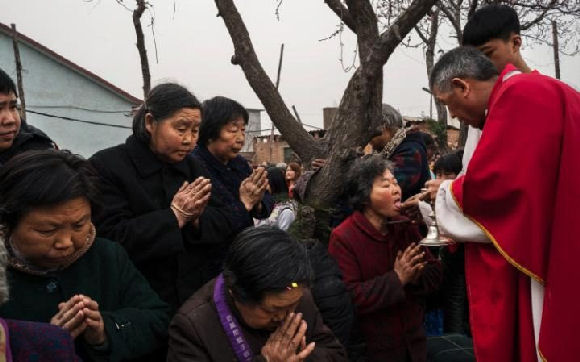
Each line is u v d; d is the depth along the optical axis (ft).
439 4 28.37
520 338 6.66
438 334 11.12
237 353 5.43
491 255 6.89
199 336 5.46
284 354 5.16
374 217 8.44
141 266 6.80
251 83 11.02
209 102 8.47
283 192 14.98
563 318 6.11
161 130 6.73
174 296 6.96
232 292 5.33
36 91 73.72
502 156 6.40
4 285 3.97
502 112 6.47
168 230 6.42
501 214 6.53
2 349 3.85
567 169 6.17
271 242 5.17
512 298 6.71
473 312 7.13
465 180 6.70
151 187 6.93
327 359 5.94
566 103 6.37
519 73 6.95
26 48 72.43
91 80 77.10
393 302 7.80
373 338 8.19
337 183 9.89
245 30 10.91
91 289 5.58
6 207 4.85
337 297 7.28
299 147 11.08
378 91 10.11
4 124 6.61
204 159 8.31
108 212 6.53
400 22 9.09
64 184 4.89
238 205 7.69
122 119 79.36
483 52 8.24
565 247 6.12
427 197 8.22
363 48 9.93
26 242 4.95
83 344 5.32
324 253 7.66
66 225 4.98
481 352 6.97
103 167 6.77
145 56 14.87
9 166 4.95
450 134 67.41
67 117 73.41
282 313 5.28
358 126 9.77
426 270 8.46
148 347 5.71
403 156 10.31
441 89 7.40
